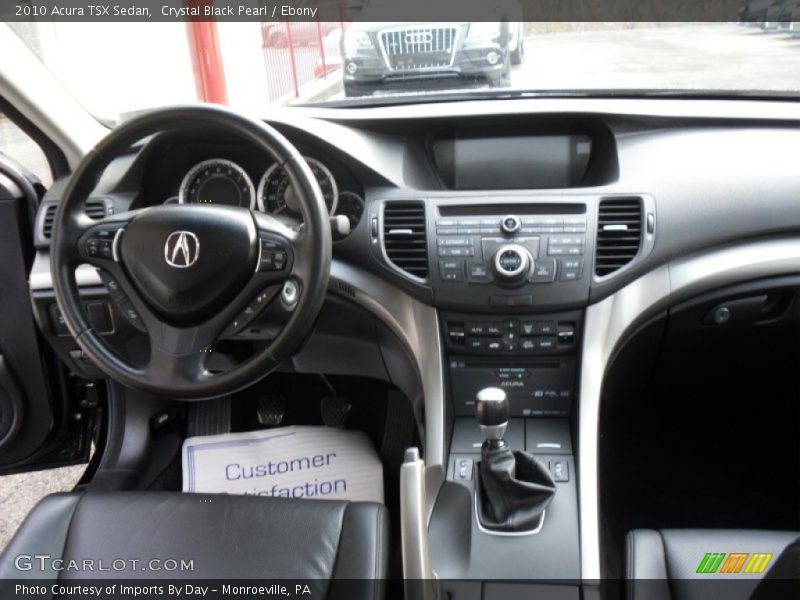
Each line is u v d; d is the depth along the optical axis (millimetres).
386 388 2059
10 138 1683
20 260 1685
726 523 1834
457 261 1479
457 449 1497
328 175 1573
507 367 1513
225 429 2051
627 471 2027
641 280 1471
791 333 1573
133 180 1669
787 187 1448
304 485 1911
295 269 1169
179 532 1196
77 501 1278
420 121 1597
